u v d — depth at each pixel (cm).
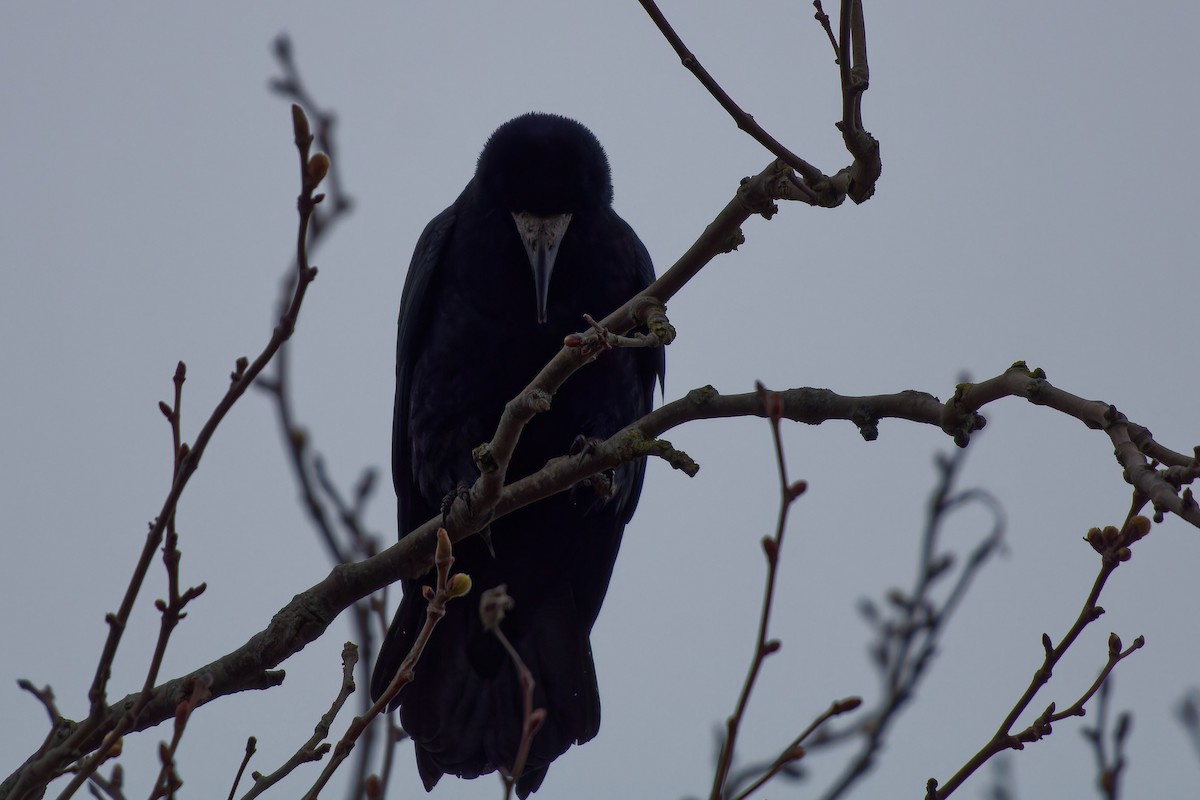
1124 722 806
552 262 1267
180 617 656
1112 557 729
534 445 1298
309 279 644
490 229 1300
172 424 668
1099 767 802
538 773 1265
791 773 678
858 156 789
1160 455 701
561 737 1270
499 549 1293
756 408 903
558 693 1281
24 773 655
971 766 754
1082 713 750
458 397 1309
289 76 811
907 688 790
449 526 941
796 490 584
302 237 634
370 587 932
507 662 1280
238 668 905
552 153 1282
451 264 1320
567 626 1313
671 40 812
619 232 1330
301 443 909
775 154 811
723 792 600
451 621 1282
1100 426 732
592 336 816
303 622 918
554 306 1300
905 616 822
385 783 736
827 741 689
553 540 1296
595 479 972
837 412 885
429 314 1343
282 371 898
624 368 1305
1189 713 759
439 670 1270
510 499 955
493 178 1297
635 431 930
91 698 657
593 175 1304
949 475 870
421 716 1256
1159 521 665
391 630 1236
